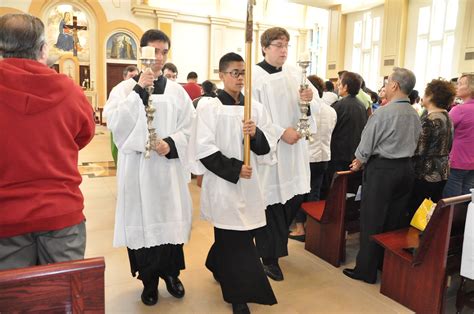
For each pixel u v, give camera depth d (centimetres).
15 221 126
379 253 257
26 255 133
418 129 246
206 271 269
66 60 1276
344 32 1294
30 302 93
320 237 297
